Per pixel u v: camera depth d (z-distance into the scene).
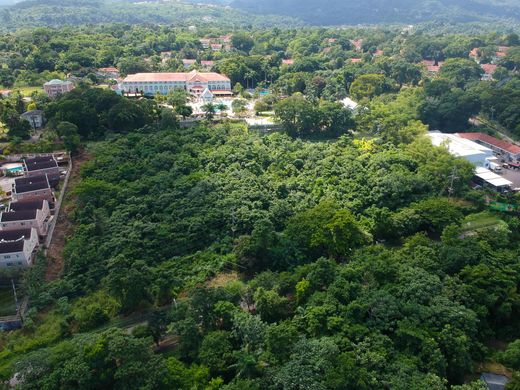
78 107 177.88
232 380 74.56
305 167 152.25
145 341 77.88
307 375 70.50
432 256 101.62
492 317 92.94
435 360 75.56
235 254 110.44
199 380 73.44
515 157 170.62
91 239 116.12
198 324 85.88
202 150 163.12
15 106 196.25
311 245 109.25
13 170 150.50
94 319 92.44
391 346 78.69
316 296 89.38
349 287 89.12
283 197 137.00
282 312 90.50
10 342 89.06
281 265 107.69
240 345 81.31
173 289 100.38
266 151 162.88
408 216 119.88
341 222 110.75
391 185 133.12
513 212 131.75
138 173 146.25
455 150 163.12
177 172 146.25
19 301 99.56
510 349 82.44
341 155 158.00
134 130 181.50
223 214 123.56
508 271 95.56
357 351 76.25
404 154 154.88
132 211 125.50
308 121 189.38
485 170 155.38
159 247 114.88
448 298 89.38
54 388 72.56
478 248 101.50
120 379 72.69
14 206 119.94
